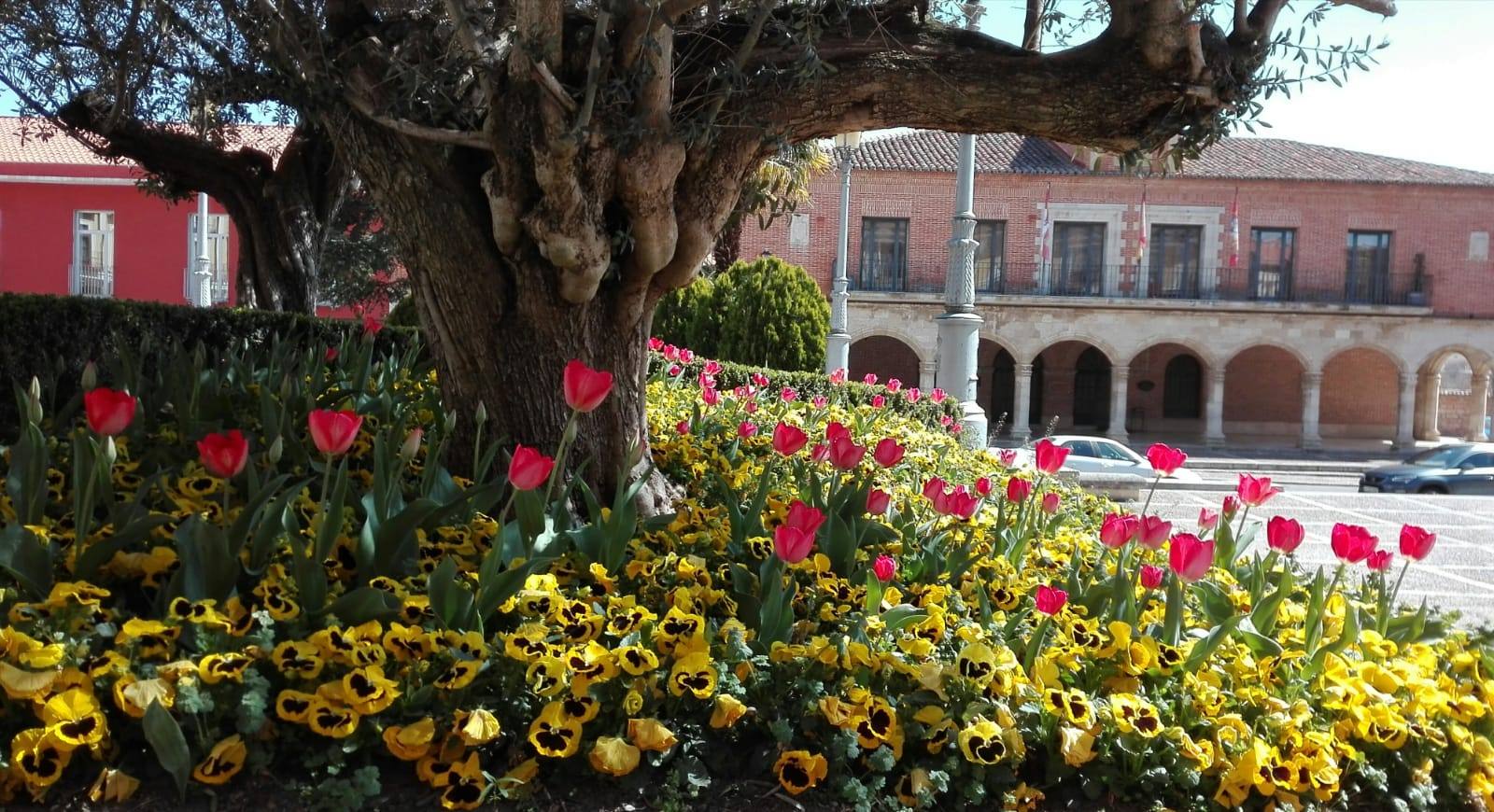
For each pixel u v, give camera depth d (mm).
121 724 2824
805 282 17766
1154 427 36188
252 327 8320
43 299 6887
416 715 2914
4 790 2635
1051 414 35875
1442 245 33188
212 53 7059
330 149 10656
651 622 3309
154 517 3223
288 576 3334
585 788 2994
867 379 11367
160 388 5266
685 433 6328
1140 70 4254
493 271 4613
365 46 4477
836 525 4219
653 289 4828
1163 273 33406
